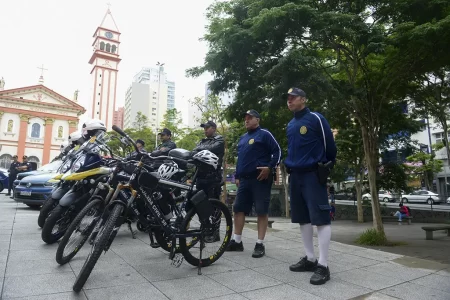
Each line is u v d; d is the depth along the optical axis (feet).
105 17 233.14
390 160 54.24
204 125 16.56
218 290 9.72
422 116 40.75
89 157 15.34
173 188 12.11
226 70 26.16
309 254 12.23
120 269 11.35
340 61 26.23
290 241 17.87
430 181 104.37
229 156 62.44
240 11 24.57
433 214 61.26
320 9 24.36
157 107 305.73
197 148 15.87
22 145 136.67
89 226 11.48
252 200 15.12
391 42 22.58
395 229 44.98
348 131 49.32
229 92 27.63
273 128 30.96
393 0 23.12
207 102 61.77
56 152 143.33
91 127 15.78
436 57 23.94
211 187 14.82
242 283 10.45
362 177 61.93
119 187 10.78
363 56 25.00
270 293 9.65
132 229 18.31
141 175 11.05
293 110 12.84
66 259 11.57
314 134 12.09
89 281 9.98
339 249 16.30
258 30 21.03
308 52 24.36
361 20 23.41
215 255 12.68
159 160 12.73
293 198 12.51
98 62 217.36
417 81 31.42
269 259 13.66
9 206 30.40
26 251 13.21
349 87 24.93
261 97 26.00
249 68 25.22
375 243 26.96
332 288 10.31
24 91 140.05
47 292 8.93
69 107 147.54
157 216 11.42
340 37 23.47
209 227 12.39
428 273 12.35
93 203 11.64
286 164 12.62
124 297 8.86
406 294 9.98
